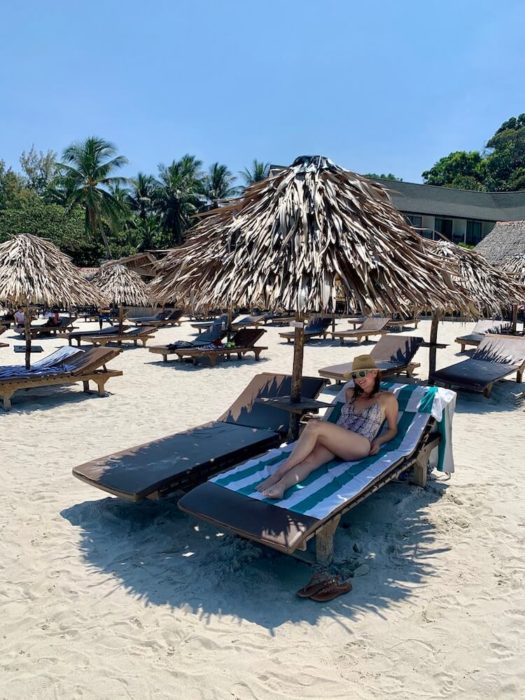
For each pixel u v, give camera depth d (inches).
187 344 547.2
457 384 352.2
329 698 101.0
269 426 225.8
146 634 120.4
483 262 379.6
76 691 103.7
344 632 120.2
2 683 105.9
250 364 524.7
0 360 560.1
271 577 142.3
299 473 154.7
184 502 149.6
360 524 171.6
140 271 1051.3
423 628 121.6
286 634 119.6
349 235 170.1
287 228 170.2
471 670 108.4
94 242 1724.9
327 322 728.3
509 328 605.6
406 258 182.4
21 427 298.2
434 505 187.0
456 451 252.1
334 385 405.1
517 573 144.5
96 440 274.2
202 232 201.2
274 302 161.9
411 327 911.0
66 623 124.4
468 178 2409.0
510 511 182.7
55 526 173.8
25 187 1993.1
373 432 173.2
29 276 371.9
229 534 166.1
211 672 108.3
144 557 154.3
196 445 201.5
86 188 1521.9
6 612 128.8
